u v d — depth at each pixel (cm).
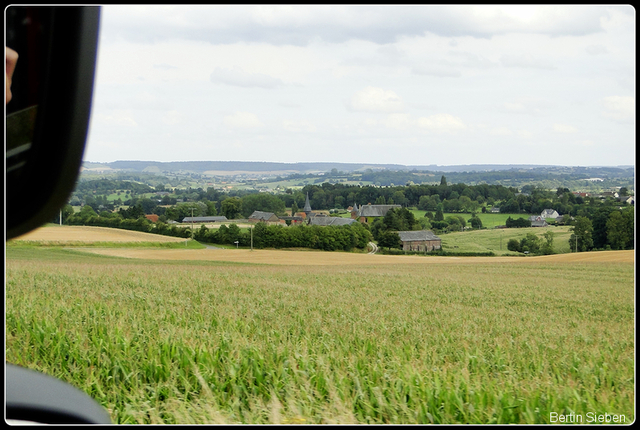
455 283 3291
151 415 522
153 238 6769
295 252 7275
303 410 544
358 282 3083
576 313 2203
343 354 852
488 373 820
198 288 2152
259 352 777
